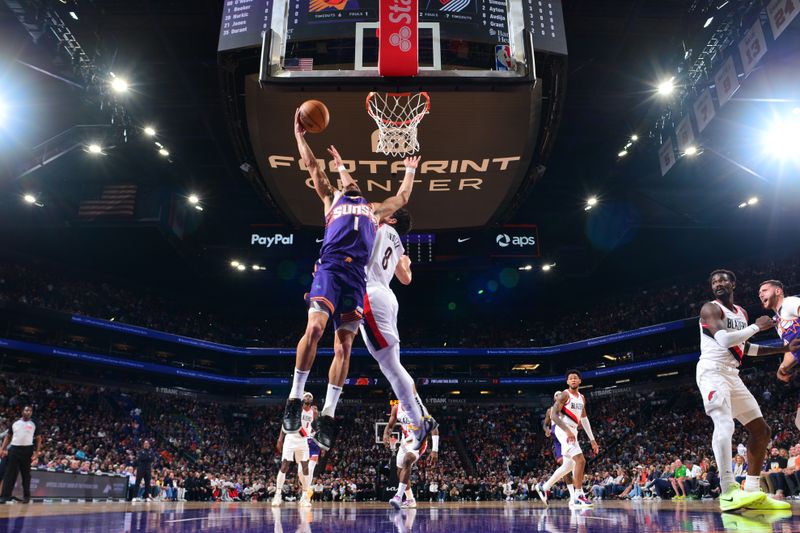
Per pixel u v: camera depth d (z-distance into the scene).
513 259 34.03
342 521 4.28
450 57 15.00
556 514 5.26
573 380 8.83
